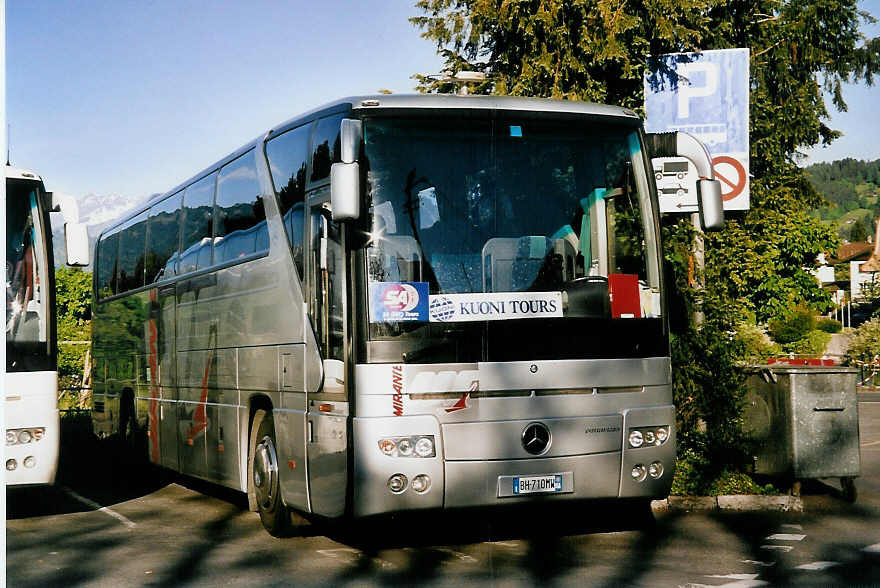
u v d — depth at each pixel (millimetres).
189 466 12180
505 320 8266
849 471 10766
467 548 8969
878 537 9234
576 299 8516
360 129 8109
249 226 10461
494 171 8516
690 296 11891
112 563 8555
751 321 12531
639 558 8406
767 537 9258
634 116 9070
